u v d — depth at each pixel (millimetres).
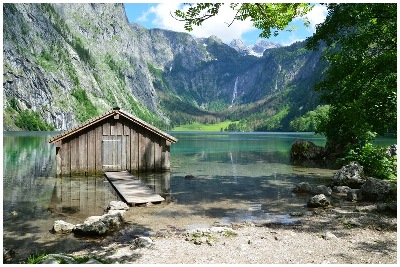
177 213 15508
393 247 10172
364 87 22516
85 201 18094
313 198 16906
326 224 13094
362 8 21625
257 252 9789
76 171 27688
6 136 114000
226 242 10781
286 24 12594
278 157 44562
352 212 15078
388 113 19781
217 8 11156
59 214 15328
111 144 28797
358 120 20328
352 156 26625
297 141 43625
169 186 22984
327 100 30781
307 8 12586
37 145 64875
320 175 28375
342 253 9672
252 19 12438
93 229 11992
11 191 20859
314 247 10227
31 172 29203
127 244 10898
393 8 20109
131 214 15297
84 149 27969
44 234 12227
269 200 18500
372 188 18000
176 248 10227
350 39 24078
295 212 15477
